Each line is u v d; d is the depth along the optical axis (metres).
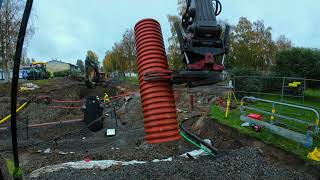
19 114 18.72
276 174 7.55
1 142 12.55
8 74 36.75
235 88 17.52
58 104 23.66
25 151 11.69
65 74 66.25
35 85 31.03
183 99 19.86
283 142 9.15
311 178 7.18
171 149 11.14
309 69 17.34
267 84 18.08
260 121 10.59
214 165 8.14
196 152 10.19
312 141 8.44
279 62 18.53
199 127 13.61
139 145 12.37
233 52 29.16
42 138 13.87
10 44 34.91
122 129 15.86
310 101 15.48
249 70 18.45
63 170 8.17
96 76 33.34
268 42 32.25
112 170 8.00
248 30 29.98
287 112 12.62
